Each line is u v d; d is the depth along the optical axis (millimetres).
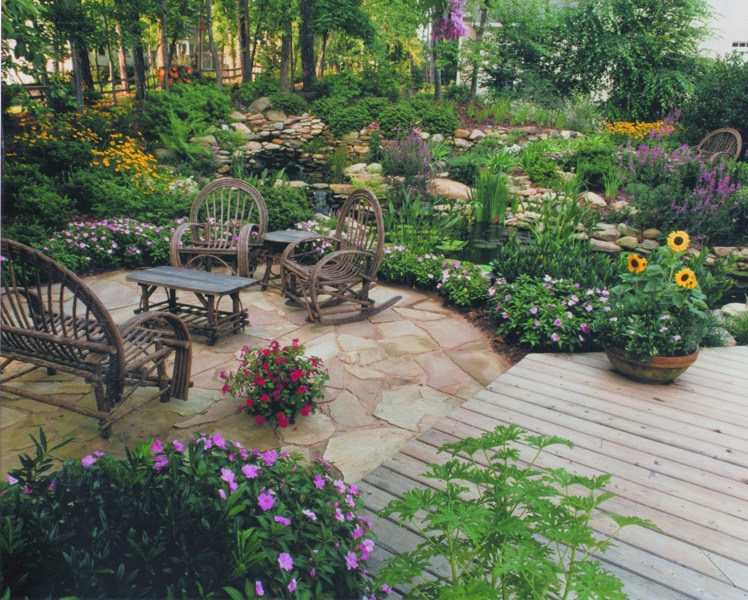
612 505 2363
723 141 10547
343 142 15016
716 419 3162
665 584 1932
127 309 4883
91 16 11375
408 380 3768
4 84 6480
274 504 1560
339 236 5309
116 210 7094
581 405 3312
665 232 8805
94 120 10703
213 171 11844
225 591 1294
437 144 13516
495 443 1545
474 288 5297
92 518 1413
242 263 5129
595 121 16266
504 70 17344
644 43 16953
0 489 1412
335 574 1615
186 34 16281
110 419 2822
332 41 19203
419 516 2268
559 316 4254
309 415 3240
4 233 5715
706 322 3668
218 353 4070
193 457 1572
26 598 1153
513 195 10477
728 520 2287
